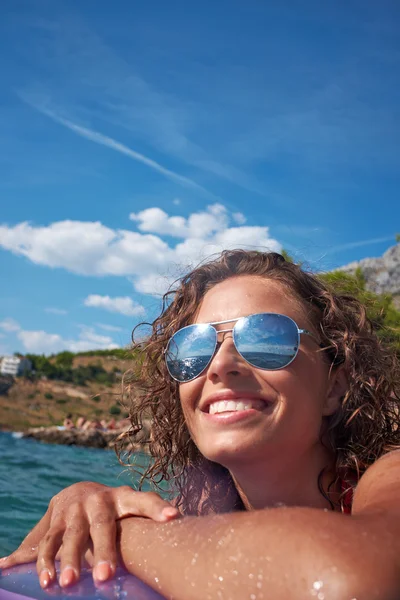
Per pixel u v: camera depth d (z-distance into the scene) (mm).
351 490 459
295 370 441
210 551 291
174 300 579
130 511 394
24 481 1854
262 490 451
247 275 518
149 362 623
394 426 549
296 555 252
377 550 244
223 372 434
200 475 565
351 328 517
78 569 361
